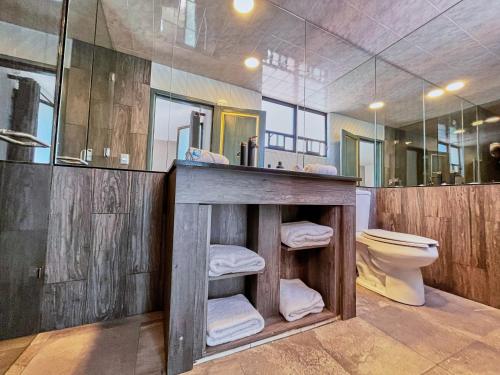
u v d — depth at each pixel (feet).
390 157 7.50
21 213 3.15
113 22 4.53
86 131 4.14
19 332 3.21
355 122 7.26
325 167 4.33
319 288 4.44
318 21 5.40
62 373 2.66
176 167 2.83
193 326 2.86
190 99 5.20
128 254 4.01
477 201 4.88
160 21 4.86
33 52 3.28
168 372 2.70
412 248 4.40
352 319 4.04
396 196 6.60
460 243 5.12
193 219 2.88
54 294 3.51
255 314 3.44
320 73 6.68
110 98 4.47
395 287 4.78
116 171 3.96
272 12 5.11
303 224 4.37
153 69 4.90
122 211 3.99
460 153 6.07
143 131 4.73
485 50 5.95
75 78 3.95
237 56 5.62
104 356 2.96
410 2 4.85
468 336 3.55
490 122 5.64
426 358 3.05
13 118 3.01
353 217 4.23
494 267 4.58
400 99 7.48
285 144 6.28
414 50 6.36
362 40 5.99
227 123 5.56
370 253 5.34
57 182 3.56
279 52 6.03
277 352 3.15
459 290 5.08
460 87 6.33
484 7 4.90
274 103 6.15
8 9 2.98
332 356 3.08
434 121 6.73
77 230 3.67
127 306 3.98
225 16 5.13
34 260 3.31
